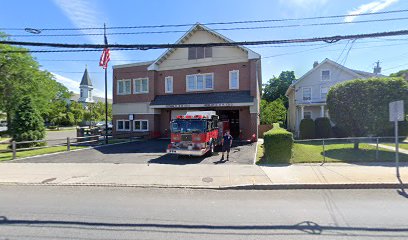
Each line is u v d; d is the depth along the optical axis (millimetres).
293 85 32219
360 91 12062
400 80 11680
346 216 5082
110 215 5324
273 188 7422
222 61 21766
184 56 23094
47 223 4891
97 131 26031
